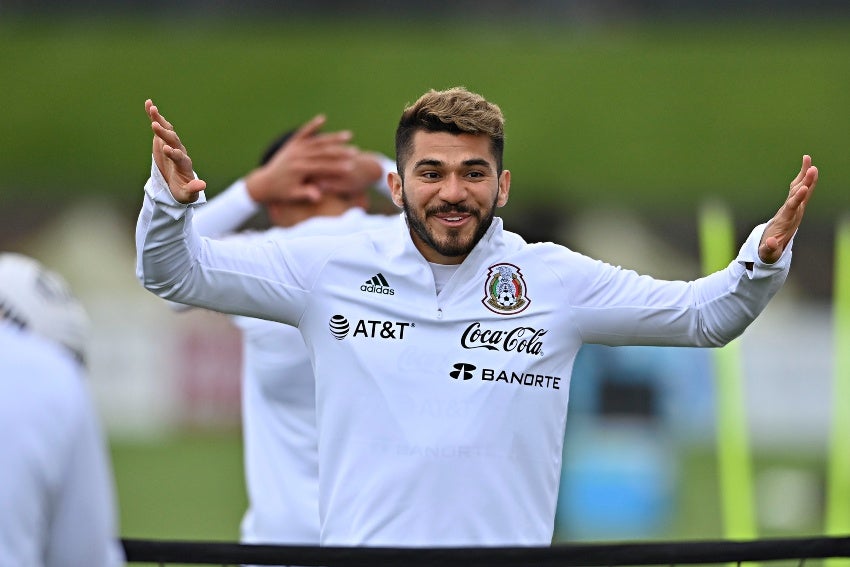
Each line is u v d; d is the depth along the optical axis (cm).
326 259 1405
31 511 995
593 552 1302
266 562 1316
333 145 2036
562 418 1423
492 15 11519
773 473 4456
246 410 1975
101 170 9619
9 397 1002
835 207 9169
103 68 10588
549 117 10206
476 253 1391
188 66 10638
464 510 1348
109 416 5366
